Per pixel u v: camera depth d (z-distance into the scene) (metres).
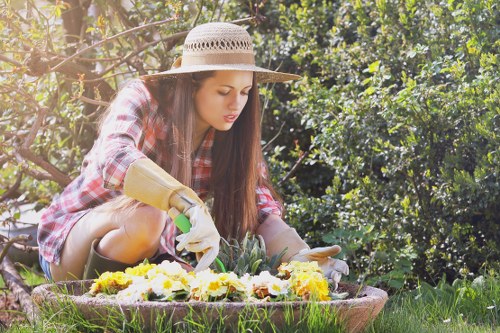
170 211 2.63
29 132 4.39
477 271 4.14
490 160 3.86
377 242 4.37
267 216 3.37
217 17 5.39
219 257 2.99
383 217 4.26
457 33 4.07
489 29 4.03
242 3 5.31
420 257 4.27
